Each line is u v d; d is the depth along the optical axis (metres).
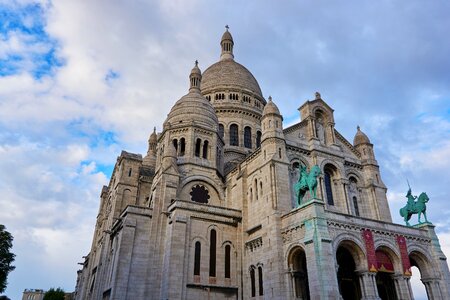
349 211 47.44
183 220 44.28
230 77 82.56
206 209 46.72
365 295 35.16
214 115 62.59
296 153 48.31
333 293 32.09
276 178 43.75
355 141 57.12
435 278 39.94
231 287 43.59
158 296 41.88
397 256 38.53
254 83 85.06
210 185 54.97
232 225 47.88
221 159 60.62
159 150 59.03
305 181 39.34
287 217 40.22
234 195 52.59
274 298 37.72
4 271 64.38
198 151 57.12
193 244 44.09
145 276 43.19
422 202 43.69
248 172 50.47
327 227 35.72
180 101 63.09
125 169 59.81
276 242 39.59
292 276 37.69
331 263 33.47
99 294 49.72
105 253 52.97
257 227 44.41
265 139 47.03
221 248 45.69
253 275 43.25
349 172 52.25
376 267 36.62
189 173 53.50
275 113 48.81
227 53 94.62
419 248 40.78
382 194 52.28
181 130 57.59
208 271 43.50
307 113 52.44
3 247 64.62
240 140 73.44
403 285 37.31
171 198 48.72
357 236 37.31
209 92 80.44
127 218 45.38
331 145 51.72
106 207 68.50
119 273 42.06
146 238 45.53
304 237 36.53
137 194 58.97
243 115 76.50
